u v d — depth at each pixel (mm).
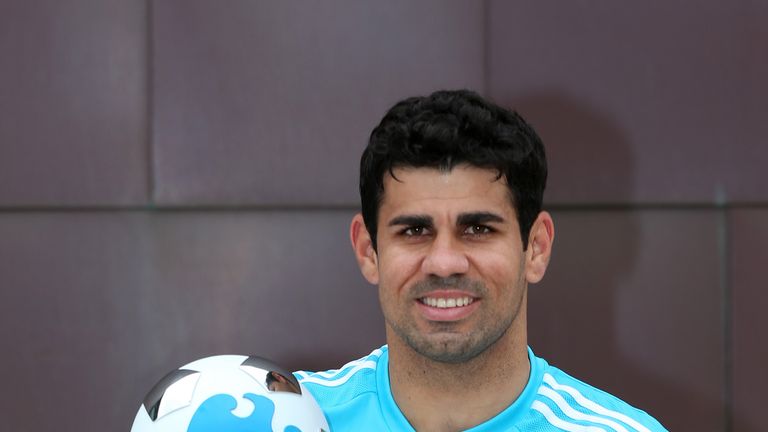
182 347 8211
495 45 8180
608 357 8273
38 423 8172
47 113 8094
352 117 8141
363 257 4043
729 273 8258
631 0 8133
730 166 8172
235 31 8117
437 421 3953
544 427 3902
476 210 3482
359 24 8148
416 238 3600
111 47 8109
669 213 8273
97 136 8125
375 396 4207
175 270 8227
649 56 8148
